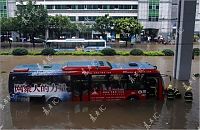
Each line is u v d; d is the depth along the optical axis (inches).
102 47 1977.1
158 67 1384.1
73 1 2910.9
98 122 676.1
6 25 2252.7
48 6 2910.9
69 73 789.2
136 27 2343.8
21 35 2701.8
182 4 1067.3
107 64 829.2
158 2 2896.2
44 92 793.6
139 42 2817.4
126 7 2942.9
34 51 1838.1
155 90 817.5
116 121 683.4
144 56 1750.7
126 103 807.7
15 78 783.7
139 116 715.4
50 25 2433.6
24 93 791.1
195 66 1446.9
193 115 724.0
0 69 1304.1
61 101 804.0
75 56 1745.8
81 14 2940.5
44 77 785.6
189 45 1088.2
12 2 2800.2
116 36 2534.5
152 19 2935.5
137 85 806.5
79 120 689.6
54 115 721.0
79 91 802.2
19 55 1754.4
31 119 696.4
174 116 716.7
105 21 2466.8
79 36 2783.0
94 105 792.9
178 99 854.5
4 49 2059.5
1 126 650.8
